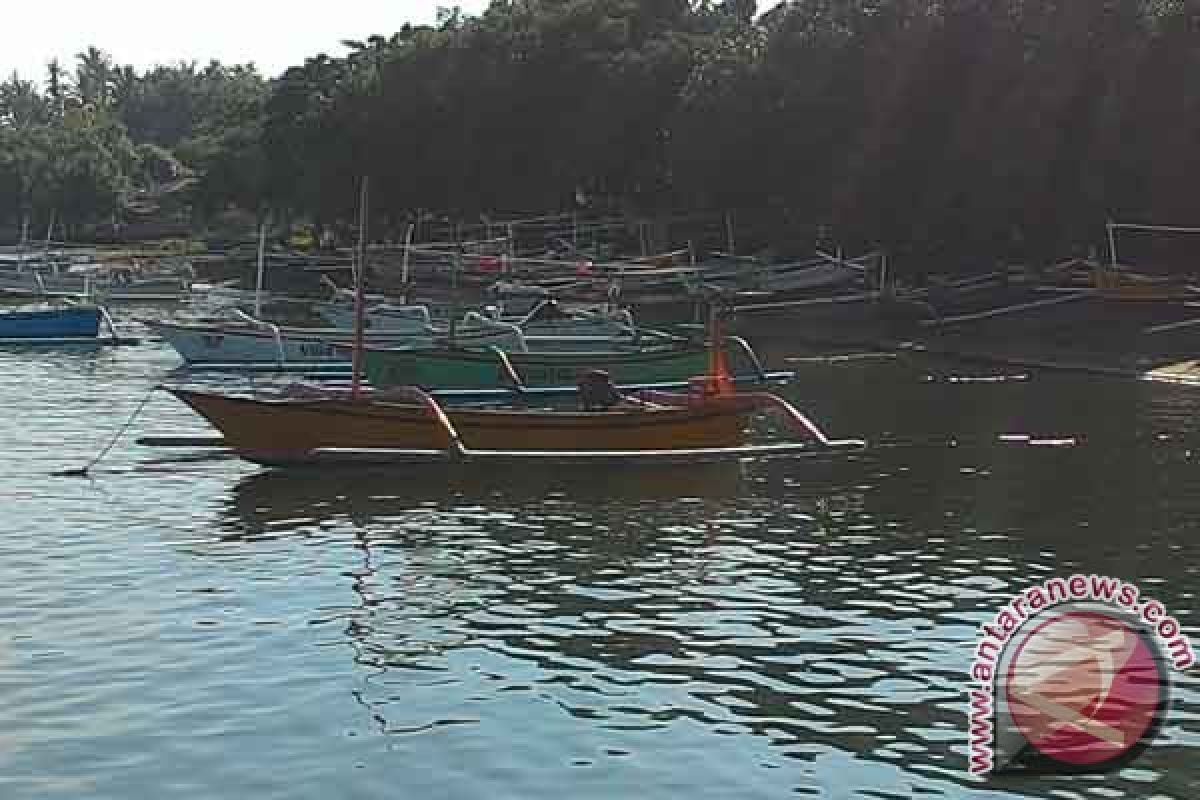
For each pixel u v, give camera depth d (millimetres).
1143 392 44625
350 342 49781
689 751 14820
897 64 61750
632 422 30828
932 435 35625
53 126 150750
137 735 14984
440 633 18625
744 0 91938
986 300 63156
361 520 25094
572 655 17828
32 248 109812
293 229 125500
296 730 15195
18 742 14758
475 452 30031
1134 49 55344
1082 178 57062
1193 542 23953
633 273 52344
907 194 62844
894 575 21797
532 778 14070
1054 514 26125
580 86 80312
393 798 13562
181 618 19016
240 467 29609
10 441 32938
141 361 52062
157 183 154625
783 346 60062
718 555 23000
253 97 144875
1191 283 57656
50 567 21469
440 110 86375
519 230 81312
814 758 14695
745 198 70438
